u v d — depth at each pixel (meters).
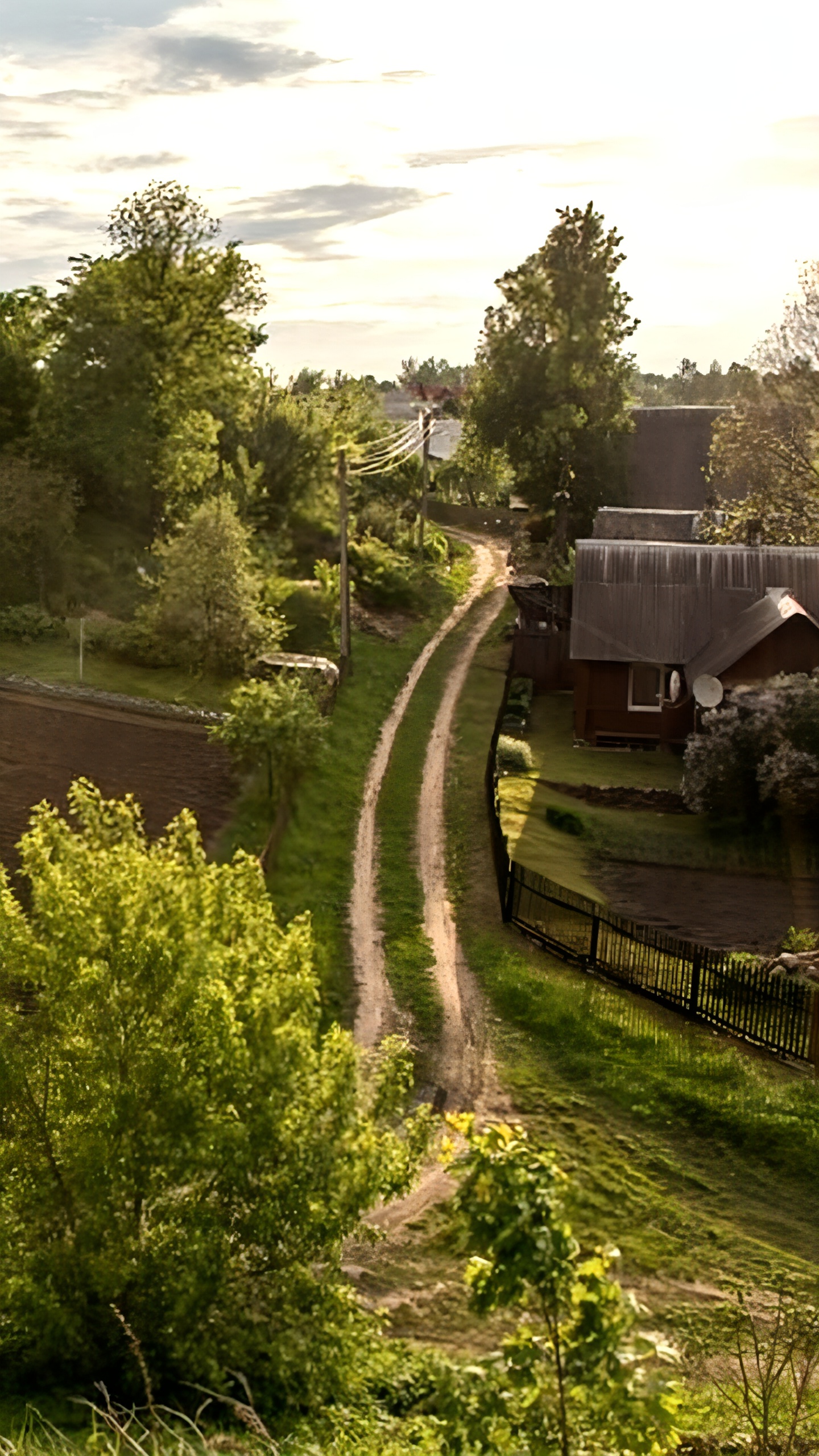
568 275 78.00
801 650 41.25
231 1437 8.82
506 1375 6.40
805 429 60.03
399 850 31.77
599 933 25.36
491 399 80.25
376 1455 9.02
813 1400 12.10
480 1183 6.37
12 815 27.81
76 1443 8.30
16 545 43.06
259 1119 10.99
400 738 42.50
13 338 51.88
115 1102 10.90
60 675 38.34
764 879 32.50
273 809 31.33
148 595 45.50
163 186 57.94
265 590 49.69
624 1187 17.25
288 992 11.80
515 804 36.34
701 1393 12.17
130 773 31.86
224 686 40.62
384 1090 12.43
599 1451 6.34
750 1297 14.90
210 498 44.34
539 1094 19.83
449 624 62.25
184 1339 10.38
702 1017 22.98
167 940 11.21
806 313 59.75
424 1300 14.47
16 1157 11.23
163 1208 11.09
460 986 23.95
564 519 76.38
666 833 35.38
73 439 49.06
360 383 79.31
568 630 54.59
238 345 61.19
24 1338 10.74
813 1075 21.00
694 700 43.59
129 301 56.69
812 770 34.38
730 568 47.50
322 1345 10.95
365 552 62.94
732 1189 17.52
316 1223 11.07
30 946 11.41
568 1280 6.18
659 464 86.62
